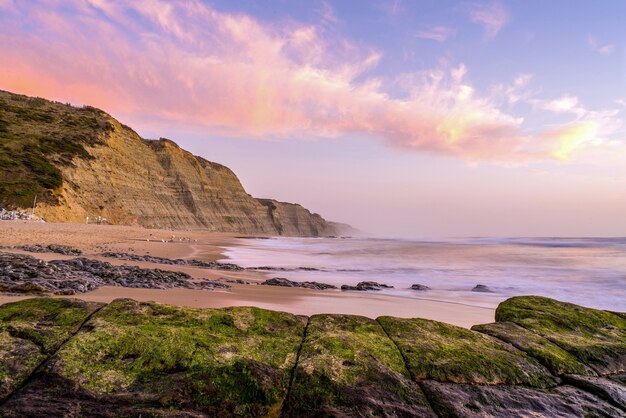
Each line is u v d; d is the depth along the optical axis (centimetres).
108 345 444
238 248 4447
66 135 7319
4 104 7462
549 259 3847
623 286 2133
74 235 3319
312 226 19525
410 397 443
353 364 475
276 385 434
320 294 1438
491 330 648
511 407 454
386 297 1516
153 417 371
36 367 410
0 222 3562
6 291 916
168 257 2581
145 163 9388
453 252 4766
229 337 512
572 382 521
